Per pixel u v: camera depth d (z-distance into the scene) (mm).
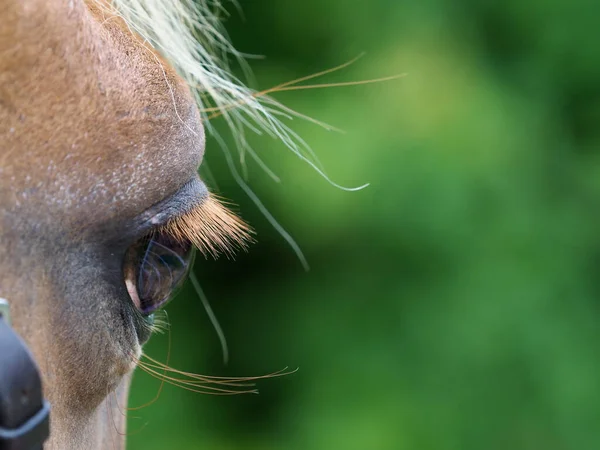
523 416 5750
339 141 5223
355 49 5547
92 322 1397
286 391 6094
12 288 1293
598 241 5832
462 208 5426
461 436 5668
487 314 5645
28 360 1162
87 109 1339
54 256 1342
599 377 5668
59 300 1354
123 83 1391
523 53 5992
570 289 5723
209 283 6266
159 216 1457
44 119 1301
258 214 5441
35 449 1182
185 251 1614
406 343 5805
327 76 5578
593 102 6043
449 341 5707
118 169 1371
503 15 5891
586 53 5875
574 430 5703
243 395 6168
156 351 5973
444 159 5273
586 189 5883
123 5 1793
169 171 1446
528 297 5684
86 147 1338
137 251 1521
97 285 1396
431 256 5703
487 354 5660
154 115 1423
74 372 1410
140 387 5785
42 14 1289
